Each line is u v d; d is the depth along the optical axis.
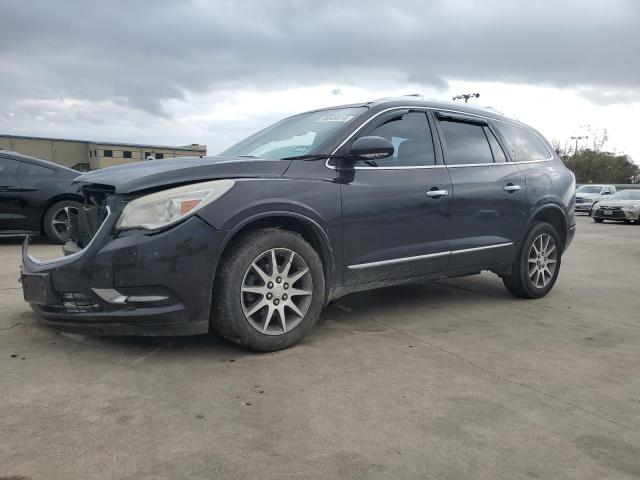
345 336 4.18
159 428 2.64
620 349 4.05
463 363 3.66
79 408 2.83
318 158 3.96
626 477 2.36
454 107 5.02
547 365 3.67
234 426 2.69
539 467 2.42
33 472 2.25
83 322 3.43
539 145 5.81
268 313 3.65
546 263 5.66
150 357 3.58
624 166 70.75
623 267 8.28
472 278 6.75
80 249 3.69
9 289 5.41
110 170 3.89
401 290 5.93
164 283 3.32
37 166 8.52
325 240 3.89
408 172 4.40
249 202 3.52
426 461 2.43
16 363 3.42
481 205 4.88
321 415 2.83
